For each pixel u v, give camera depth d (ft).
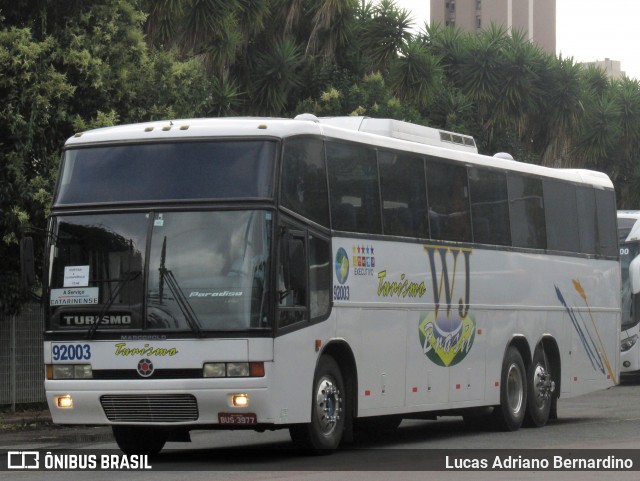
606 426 84.69
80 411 59.88
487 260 79.56
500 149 176.65
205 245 59.16
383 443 72.18
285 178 60.29
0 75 86.17
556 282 88.58
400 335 69.56
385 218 68.85
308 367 60.90
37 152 90.58
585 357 92.63
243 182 59.62
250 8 143.43
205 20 126.41
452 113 165.68
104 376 59.47
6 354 96.63
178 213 59.82
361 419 74.08
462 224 77.05
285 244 59.52
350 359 65.00
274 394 58.18
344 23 155.84
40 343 99.30
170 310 58.75
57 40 91.25
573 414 97.66
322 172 63.52
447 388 74.54
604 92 206.49
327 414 62.64
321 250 62.64
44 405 99.76
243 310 58.13
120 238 60.18
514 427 82.02
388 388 68.28
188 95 103.60
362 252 66.23
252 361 57.77
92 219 60.90
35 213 88.79
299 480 51.08
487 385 79.20
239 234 58.95
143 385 58.59
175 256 59.31
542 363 86.12
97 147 62.39
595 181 95.76
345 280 64.54
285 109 155.94
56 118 90.07
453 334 75.31
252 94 148.77
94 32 93.76
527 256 84.69
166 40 121.39
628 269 139.13
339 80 155.12
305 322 60.70
